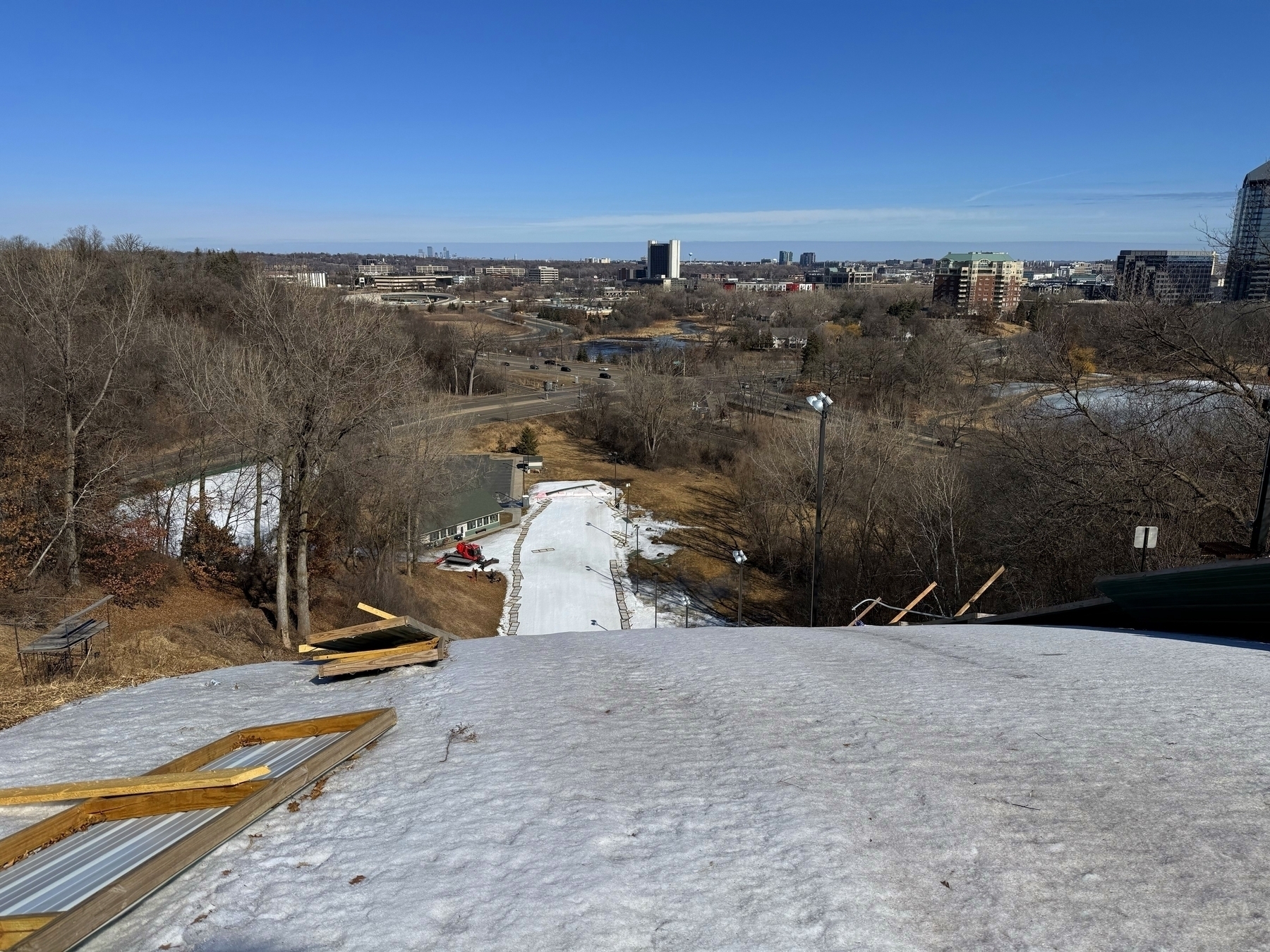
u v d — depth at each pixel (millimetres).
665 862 4188
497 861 4297
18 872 4227
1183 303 19391
